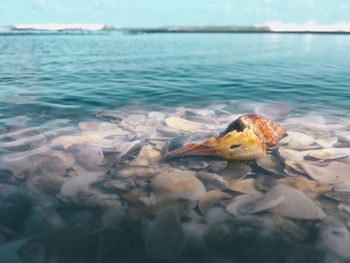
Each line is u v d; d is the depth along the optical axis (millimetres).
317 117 538
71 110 565
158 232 242
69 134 442
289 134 450
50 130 457
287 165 353
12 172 331
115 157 372
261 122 415
